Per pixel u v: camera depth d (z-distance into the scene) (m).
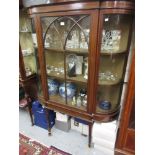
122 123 1.28
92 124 1.40
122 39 1.11
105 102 1.31
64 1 0.97
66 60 1.28
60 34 1.20
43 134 1.77
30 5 1.17
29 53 1.65
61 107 1.44
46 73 1.39
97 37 0.98
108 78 1.24
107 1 0.87
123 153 1.40
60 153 1.53
